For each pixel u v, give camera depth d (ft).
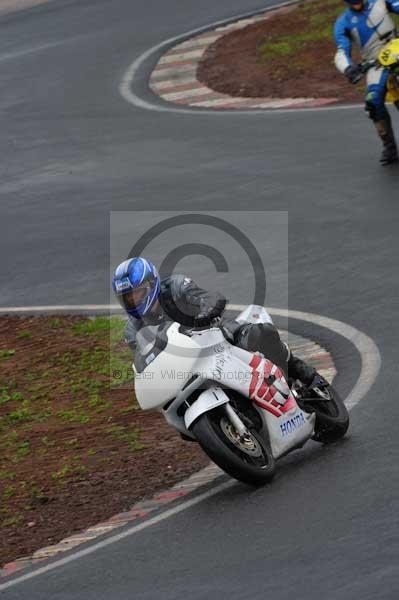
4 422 96.48
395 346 91.76
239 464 66.23
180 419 69.82
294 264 118.21
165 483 76.43
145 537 66.03
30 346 114.11
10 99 217.97
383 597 50.90
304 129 166.09
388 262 112.16
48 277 133.28
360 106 172.45
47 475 82.99
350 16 144.66
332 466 69.62
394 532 57.36
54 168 173.58
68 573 63.52
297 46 214.48
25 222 153.58
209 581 57.11
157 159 166.71
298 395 74.84
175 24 256.93
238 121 177.27
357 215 127.95
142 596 57.36
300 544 58.85
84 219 149.28
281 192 141.79
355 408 80.43
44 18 295.48
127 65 227.40
